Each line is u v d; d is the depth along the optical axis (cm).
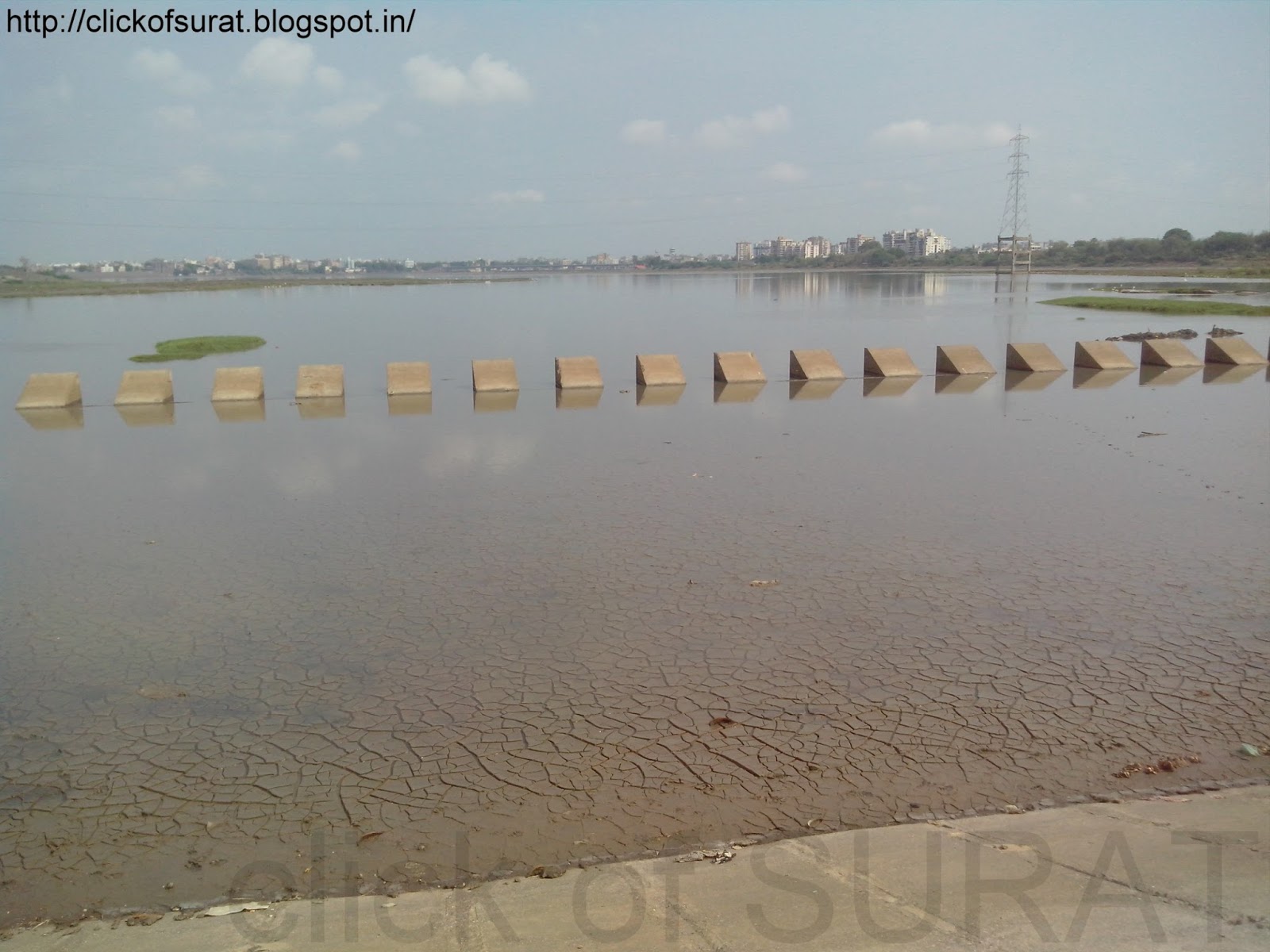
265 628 715
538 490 1102
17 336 3412
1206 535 900
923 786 497
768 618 718
